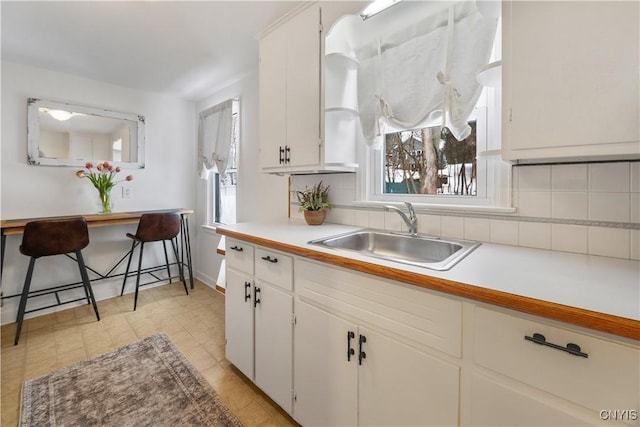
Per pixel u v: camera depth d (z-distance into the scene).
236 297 1.75
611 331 0.62
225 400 1.61
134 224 3.18
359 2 1.45
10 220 2.41
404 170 1.77
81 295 2.85
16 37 2.04
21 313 2.18
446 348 0.88
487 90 1.41
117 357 1.98
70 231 2.32
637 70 0.80
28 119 2.51
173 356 2.00
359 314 1.10
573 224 1.16
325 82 1.65
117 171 2.88
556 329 0.70
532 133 0.96
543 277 0.87
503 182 1.33
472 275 0.89
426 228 1.58
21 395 1.61
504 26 1.01
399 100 1.63
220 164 2.98
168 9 1.74
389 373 1.02
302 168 1.76
